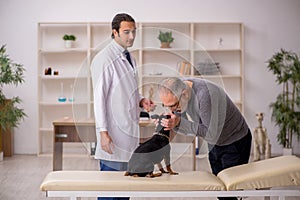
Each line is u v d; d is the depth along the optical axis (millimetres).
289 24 8391
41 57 8398
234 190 3205
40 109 8336
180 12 8367
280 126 7840
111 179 3215
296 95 8086
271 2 8375
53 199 5078
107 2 8336
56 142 5789
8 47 8305
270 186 3211
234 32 8453
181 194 3176
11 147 8047
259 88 8445
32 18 8312
